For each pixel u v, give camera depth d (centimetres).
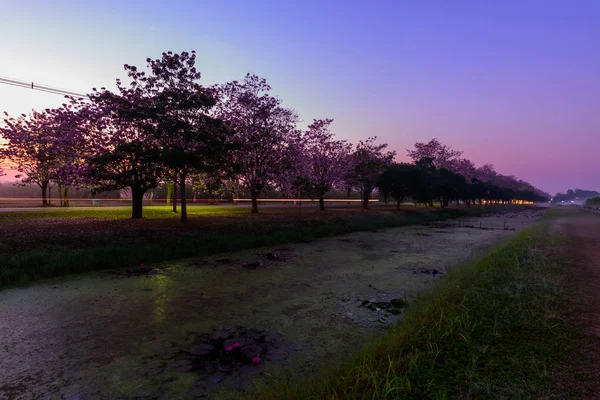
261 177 2270
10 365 393
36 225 1245
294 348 438
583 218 3238
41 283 760
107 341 461
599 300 481
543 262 793
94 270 885
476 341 334
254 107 2125
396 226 2370
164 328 511
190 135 1359
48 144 1573
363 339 468
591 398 228
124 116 1346
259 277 840
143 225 1354
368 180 3231
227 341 461
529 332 357
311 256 1134
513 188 10962
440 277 835
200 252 1124
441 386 251
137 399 322
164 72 1410
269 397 290
